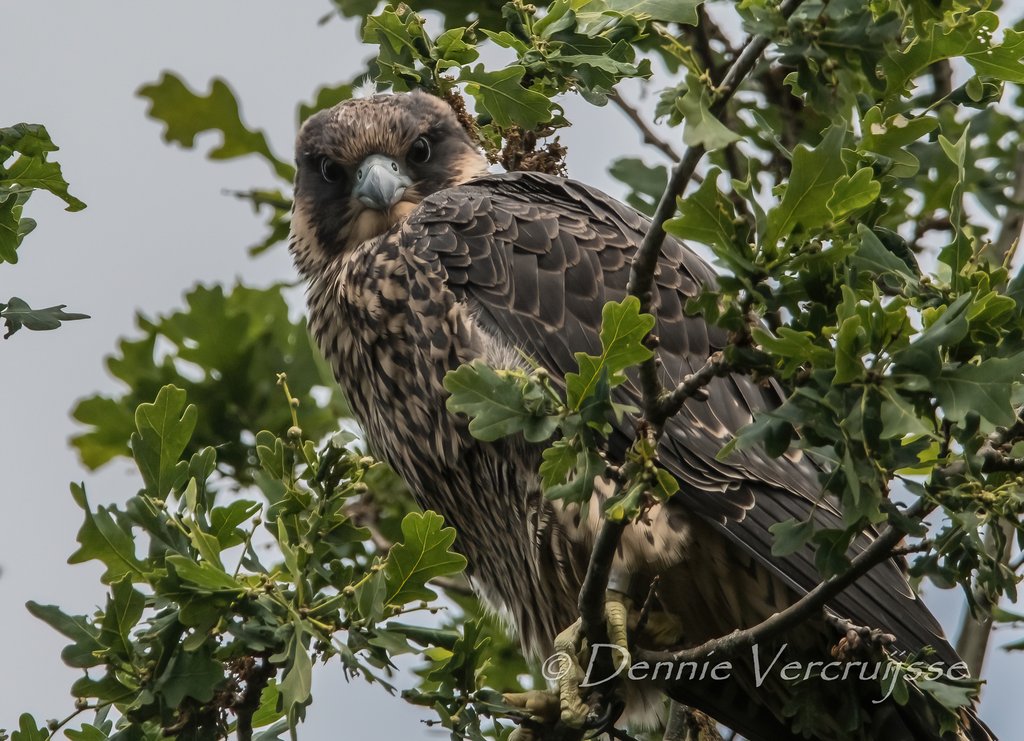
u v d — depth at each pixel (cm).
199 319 1222
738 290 603
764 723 930
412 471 1032
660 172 1184
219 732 735
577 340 955
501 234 981
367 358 1020
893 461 598
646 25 861
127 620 703
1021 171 1177
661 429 640
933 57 679
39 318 721
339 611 721
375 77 1134
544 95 886
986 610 682
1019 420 654
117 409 1226
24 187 738
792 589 854
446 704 745
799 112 1149
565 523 910
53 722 710
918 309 646
